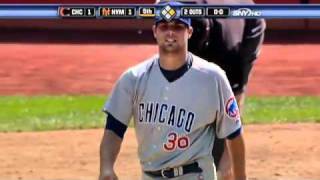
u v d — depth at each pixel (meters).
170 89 17.67
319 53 102.62
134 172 37.53
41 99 68.19
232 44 25.03
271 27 124.56
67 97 70.88
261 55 100.06
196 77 17.73
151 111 17.83
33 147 43.91
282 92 77.25
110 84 82.00
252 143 44.44
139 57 100.06
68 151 42.75
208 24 24.22
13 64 93.94
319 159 40.69
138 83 17.86
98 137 47.00
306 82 83.38
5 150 42.88
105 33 121.88
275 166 39.00
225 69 25.38
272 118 54.72
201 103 17.72
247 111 58.38
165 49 17.47
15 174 37.38
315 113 57.69
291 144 44.22
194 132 17.88
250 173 37.41
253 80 83.25
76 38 116.50
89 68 91.69
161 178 18.22
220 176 20.41
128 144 43.56
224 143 19.86
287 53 102.19
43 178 36.56
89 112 58.66
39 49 105.56
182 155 17.91
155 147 18.00
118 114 18.05
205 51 24.78
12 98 69.88
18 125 52.00
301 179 36.53
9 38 115.50
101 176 17.73
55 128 50.69
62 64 94.38
